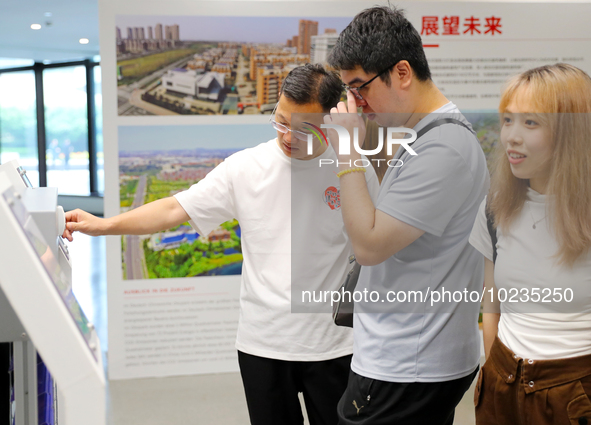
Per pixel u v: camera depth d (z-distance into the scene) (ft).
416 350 3.63
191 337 9.79
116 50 9.20
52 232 2.58
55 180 34.06
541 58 9.88
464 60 9.79
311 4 9.52
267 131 9.70
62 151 33.71
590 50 9.93
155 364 9.76
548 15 9.79
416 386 3.65
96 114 32.83
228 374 9.91
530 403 3.59
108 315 9.57
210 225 5.24
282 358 4.89
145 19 9.21
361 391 3.84
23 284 1.47
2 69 34.24
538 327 3.56
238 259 9.78
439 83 9.82
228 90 9.54
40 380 2.40
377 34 3.43
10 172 3.04
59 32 25.32
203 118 9.53
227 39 9.44
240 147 9.67
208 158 9.62
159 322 9.69
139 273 9.56
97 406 1.54
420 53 3.55
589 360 3.43
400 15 3.51
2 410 2.33
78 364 1.52
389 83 3.51
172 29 9.29
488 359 4.05
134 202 9.48
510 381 3.70
